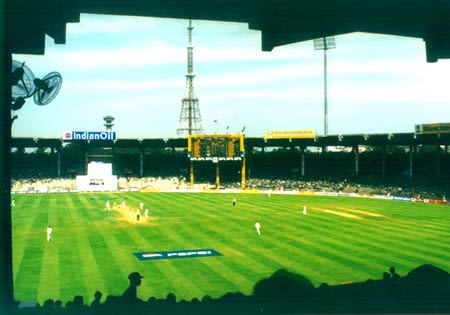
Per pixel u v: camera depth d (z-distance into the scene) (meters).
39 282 28.55
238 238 44.25
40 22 9.28
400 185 97.69
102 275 30.36
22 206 70.56
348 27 10.50
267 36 10.84
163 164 126.38
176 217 59.31
